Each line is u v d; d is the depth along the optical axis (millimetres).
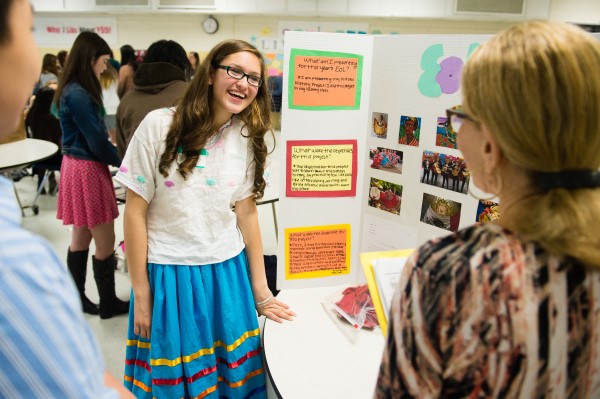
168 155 1198
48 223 3777
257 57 1247
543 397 530
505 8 6449
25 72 491
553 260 503
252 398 1458
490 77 511
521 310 495
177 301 1293
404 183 1287
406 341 556
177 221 1272
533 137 491
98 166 2254
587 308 520
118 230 3717
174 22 7023
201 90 1207
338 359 1139
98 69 2199
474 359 512
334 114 1294
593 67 484
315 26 6977
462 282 509
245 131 1316
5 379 407
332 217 1396
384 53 1230
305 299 1407
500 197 571
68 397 432
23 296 406
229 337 1351
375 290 900
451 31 6938
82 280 2502
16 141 3400
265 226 3910
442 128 1165
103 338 2330
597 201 499
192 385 1323
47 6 6672
